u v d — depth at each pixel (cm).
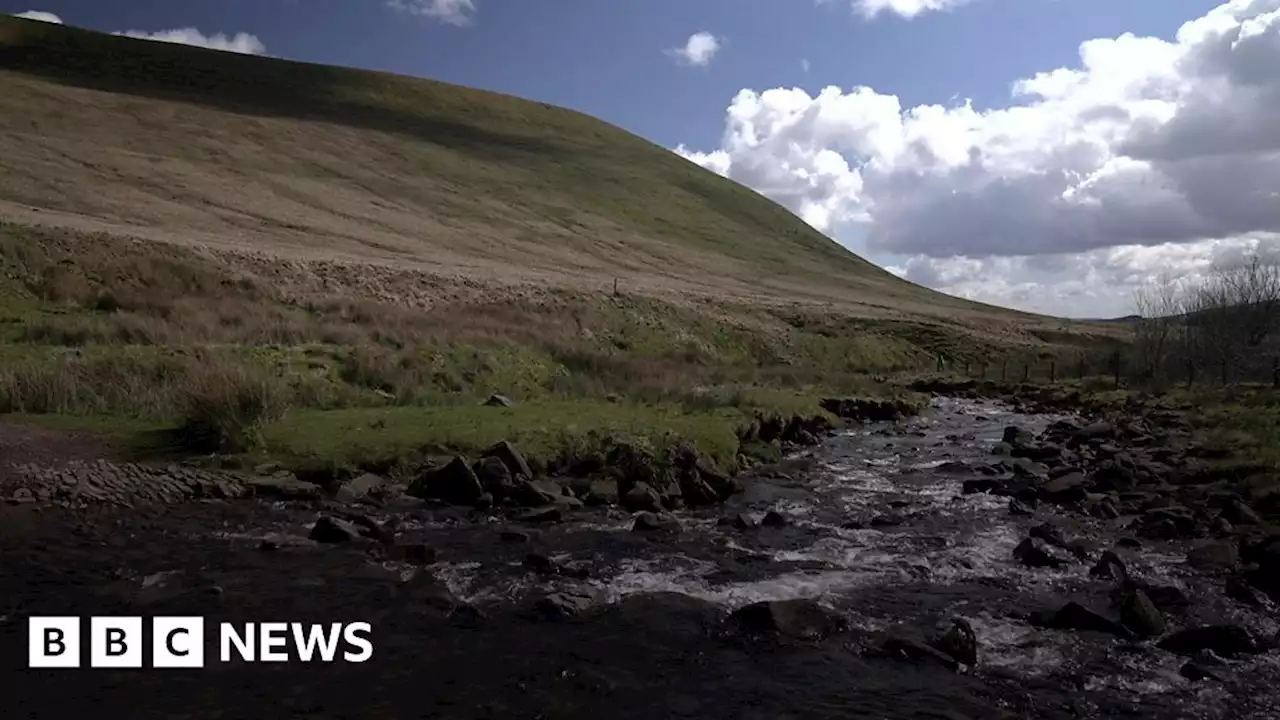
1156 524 1398
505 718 751
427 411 2025
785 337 5622
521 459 1606
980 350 6288
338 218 6831
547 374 2942
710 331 5275
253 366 2120
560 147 13625
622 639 930
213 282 3700
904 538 1370
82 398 1916
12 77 8606
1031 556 1237
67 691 768
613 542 1298
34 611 941
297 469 1565
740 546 1305
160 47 12381
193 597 1003
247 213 6081
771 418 2369
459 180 9975
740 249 11012
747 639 937
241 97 11000
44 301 3064
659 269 8325
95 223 4309
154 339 2566
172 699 763
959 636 903
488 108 14525
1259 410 2583
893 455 2238
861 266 12575
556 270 6712
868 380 4334
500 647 901
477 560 1185
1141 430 2455
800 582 1137
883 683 835
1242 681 848
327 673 827
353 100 12650
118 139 7369
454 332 3359
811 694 810
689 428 1978
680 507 1562
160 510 1351
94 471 1444
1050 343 7000
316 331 2981
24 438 1603
